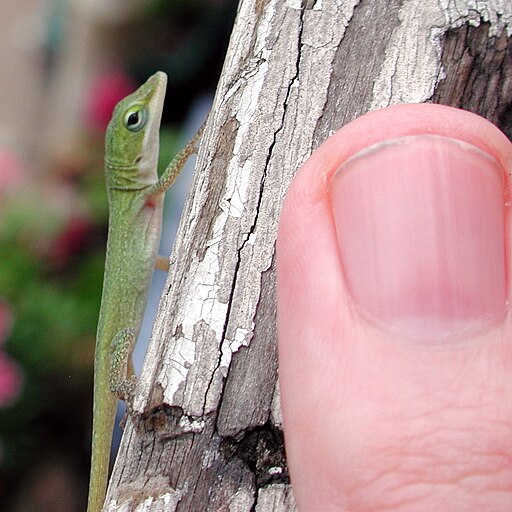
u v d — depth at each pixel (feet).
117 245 1.00
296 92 0.53
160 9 1.80
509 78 0.53
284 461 0.51
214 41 1.50
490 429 0.46
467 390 0.46
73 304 1.55
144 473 0.52
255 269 0.52
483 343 0.46
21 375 1.45
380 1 0.54
